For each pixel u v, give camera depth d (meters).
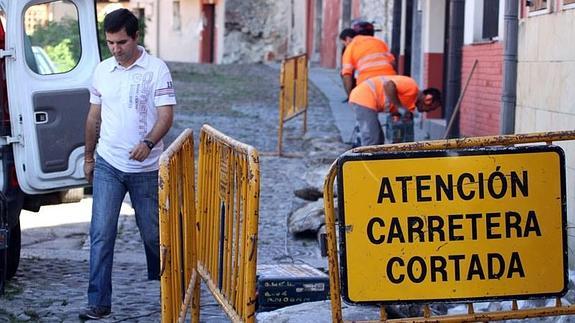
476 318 8.06
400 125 19.45
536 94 13.05
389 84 19.50
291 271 11.24
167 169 8.20
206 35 69.25
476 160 7.94
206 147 10.02
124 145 10.88
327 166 18.19
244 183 8.33
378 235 7.91
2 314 11.17
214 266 9.48
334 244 8.02
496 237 7.98
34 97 12.40
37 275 13.20
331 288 8.05
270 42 65.94
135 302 11.81
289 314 9.95
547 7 12.60
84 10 12.70
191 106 35.53
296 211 16.47
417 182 7.90
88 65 12.73
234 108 35.31
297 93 26.92
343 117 32.34
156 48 71.19
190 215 10.03
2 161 12.48
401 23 30.73
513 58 13.84
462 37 21.95
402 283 7.94
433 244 7.94
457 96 22.06
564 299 9.45
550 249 8.04
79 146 12.66
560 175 8.02
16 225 12.65
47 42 12.60
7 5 12.27
